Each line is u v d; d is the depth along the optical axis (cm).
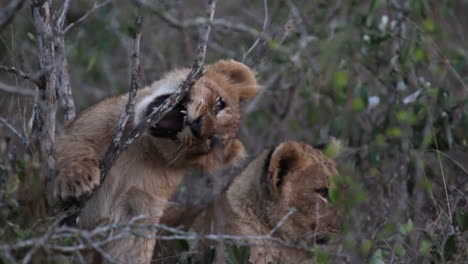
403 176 1206
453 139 1308
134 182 1041
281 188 1143
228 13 1778
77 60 1491
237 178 1170
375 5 1375
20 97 1096
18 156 968
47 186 899
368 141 1367
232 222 1135
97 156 991
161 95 1020
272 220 1145
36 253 805
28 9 1293
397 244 1023
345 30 1323
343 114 1338
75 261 948
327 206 1152
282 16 1450
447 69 1366
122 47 1622
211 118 1027
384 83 1418
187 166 1066
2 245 774
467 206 1142
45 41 886
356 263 1002
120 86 1525
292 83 1491
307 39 1357
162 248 1080
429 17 1496
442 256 988
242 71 1167
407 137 1245
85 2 1294
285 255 1150
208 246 1062
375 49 1414
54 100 896
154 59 1541
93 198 1023
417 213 1144
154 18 1541
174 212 1193
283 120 1529
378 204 1269
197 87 1043
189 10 1673
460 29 1681
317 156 1189
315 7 1429
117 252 1016
